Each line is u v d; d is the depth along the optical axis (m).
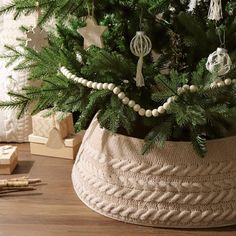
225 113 0.73
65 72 0.82
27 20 1.17
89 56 0.81
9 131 1.15
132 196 0.79
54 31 1.06
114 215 0.82
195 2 0.85
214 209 0.78
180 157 0.77
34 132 1.08
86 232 0.80
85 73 0.80
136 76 0.77
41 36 0.93
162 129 0.76
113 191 0.80
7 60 1.16
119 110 0.76
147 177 0.78
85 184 0.86
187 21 0.78
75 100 0.80
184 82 0.75
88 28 0.81
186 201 0.77
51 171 1.01
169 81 0.74
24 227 0.82
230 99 0.77
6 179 0.96
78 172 0.90
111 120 0.76
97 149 0.84
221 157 0.78
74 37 0.94
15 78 1.13
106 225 0.82
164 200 0.78
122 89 0.81
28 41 0.93
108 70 0.77
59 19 0.89
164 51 0.89
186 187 0.77
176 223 0.79
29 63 1.01
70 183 0.96
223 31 0.79
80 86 0.81
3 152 1.01
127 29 0.87
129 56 0.87
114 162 0.81
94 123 0.89
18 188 0.93
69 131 1.08
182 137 0.83
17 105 0.87
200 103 0.74
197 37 0.80
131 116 0.77
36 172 1.01
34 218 0.85
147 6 0.84
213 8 0.73
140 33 0.75
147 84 0.83
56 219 0.84
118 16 0.87
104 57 0.76
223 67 0.72
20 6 0.83
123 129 0.89
